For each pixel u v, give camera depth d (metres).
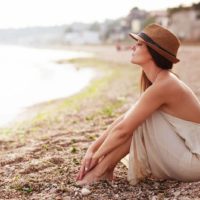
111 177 3.98
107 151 3.81
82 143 5.73
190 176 3.70
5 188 4.06
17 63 58.72
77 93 17.91
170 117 3.65
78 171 4.38
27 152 5.34
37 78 29.81
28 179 4.21
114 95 13.61
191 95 3.71
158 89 3.60
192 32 83.19
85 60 58.94
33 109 13.36
